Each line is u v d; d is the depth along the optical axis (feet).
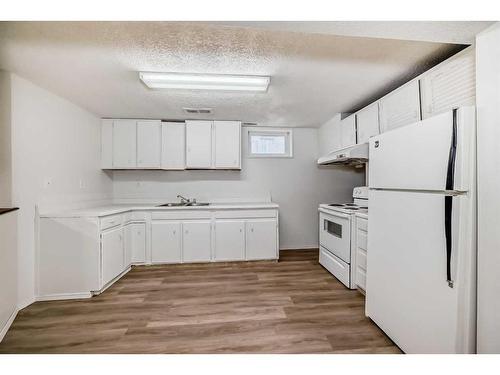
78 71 6.74
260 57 6.05
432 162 4.31
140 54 5.86
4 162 6.75
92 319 6.58
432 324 4.34
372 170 6.14
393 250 5.35
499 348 3.72
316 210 13.73
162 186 12.73
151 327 6.19
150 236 10.92
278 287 8.64
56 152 8.52
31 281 7.50
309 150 13.69
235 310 7.04
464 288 3.93
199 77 6.92
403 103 6.93
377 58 6.15
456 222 3.93
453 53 5.91
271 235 11.53
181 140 11.88
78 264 7.89
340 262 9.11
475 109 3.97
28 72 6.82
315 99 9.11
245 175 13.32
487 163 3.84
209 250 11.25
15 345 5.51
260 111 10.59
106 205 11.78
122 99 9.01
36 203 7.68
